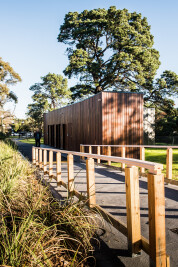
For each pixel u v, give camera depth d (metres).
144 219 3.23
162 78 28.44
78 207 2.95
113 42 28.03
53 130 22.61
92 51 31.00
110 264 2.16
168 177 5.13
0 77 34.78
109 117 10.79
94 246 2.52
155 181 1.87
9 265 1.74
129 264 2.15
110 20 27.52
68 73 29.00
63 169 7.87
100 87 29.17
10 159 6.29
